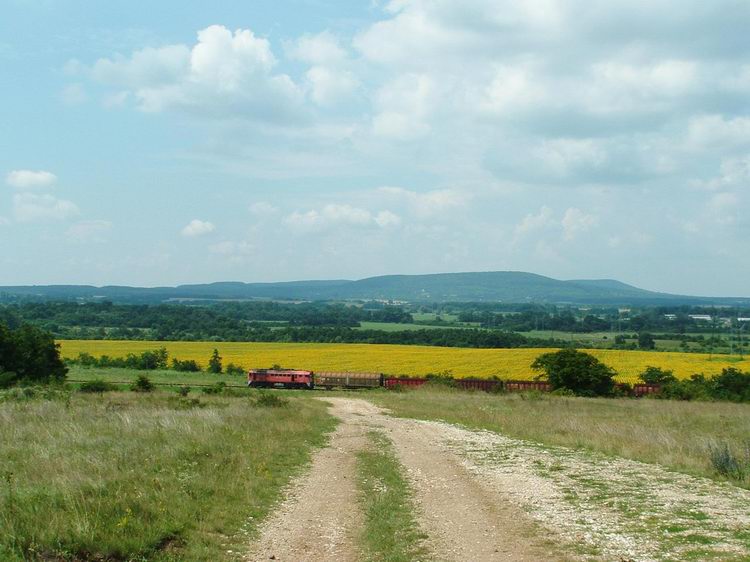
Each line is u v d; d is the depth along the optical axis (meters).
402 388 66.81
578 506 13.57
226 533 11.58
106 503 11.51
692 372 76.12
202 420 24.73
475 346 133.62
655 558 10.06
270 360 94.44
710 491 14.93
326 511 13.55
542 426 29.08
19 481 12.87
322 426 30.44
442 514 13.13
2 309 155.75
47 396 37.00
